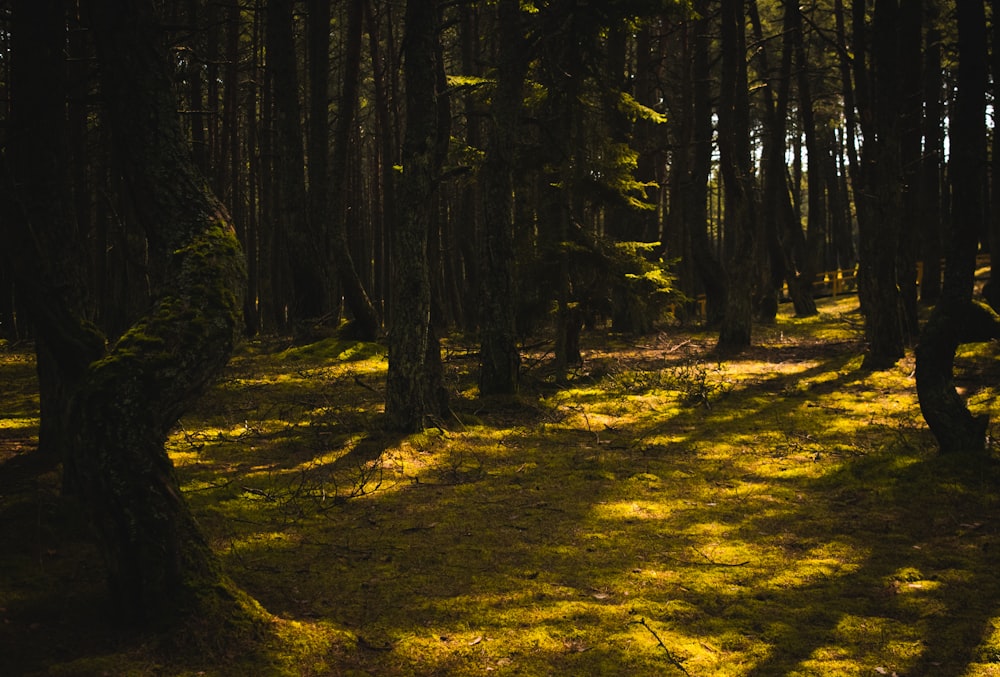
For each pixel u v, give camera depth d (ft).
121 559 12.85
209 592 13.25
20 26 20.20
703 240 73.77
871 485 23.49
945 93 89.15
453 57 95.96
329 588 15.99
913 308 52.49
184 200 14.56
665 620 14.64
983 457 23.99
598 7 38.75
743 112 59.88
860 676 12.42
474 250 72.28
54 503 19.15
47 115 20.45
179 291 13.82
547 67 39.93
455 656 13.14
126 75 14.28
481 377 37.78
